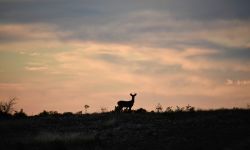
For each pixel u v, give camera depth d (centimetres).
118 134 12675
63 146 11356
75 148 11375
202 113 14475
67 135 12381
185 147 11106
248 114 13925
